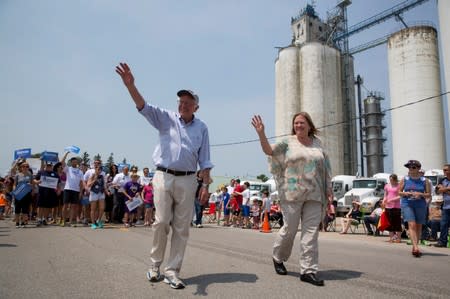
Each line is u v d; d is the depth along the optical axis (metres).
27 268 4.36
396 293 3.60
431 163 36.00
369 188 22.97
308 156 4.25
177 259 3.84
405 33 38.81
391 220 9.55
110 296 3.23
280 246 4.35
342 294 3.50
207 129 4.23
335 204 15.74
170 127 3.96
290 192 4.20
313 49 45.00
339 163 43.94
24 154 18.06
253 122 4.38
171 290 3.48
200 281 3.90
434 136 36.47
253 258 5.55
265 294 3.41
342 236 11.62
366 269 4.97
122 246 6.40
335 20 50.25
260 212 14.47
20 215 10.40
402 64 38.62
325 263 5.47
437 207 10.20
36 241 6.86
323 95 44.34
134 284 3.68
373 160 44.09
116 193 12.65
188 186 3.88
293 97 45.09
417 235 6.88
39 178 11.51
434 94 37.12
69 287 3.51
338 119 45.09
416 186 6.89
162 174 3.86
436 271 4.96
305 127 4.45
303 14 52.00
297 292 3.52
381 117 44.84
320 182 4.23
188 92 3.96
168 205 3.85
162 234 3.84
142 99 3.79
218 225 15.95
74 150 11.43
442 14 32.25
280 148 4.45
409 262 5.81
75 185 11.07
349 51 48.41
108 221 13.11
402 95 38.28
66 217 11.08
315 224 4.13
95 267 4.46
